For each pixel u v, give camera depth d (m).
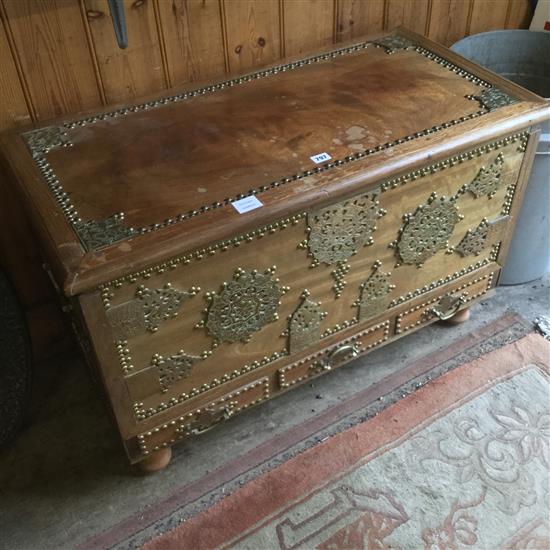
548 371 1.48
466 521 1.21
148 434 1.20
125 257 0.95
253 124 1.21
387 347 1.57
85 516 1.26
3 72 1.19
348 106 1.25
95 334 1.01
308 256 1.15
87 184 1.08
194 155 1.14
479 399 1.43
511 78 1.71
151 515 1.26
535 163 1.42
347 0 1.46
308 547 1.18
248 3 1.34
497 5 1.69
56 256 0.96
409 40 1.46
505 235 1.44
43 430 1.42
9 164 1.13
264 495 1.27
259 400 1.32
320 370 1.36
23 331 1.31
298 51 1.48
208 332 1.13
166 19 1.28
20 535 1.23
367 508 1.24
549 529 1.20
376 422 1.39
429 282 1.40
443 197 1.25
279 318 1.21
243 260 1.08
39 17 1.16
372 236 1.21
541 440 1.34
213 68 1.40
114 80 1.30
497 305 1.67
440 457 1.32
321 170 1.10
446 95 1.28
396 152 1.13
